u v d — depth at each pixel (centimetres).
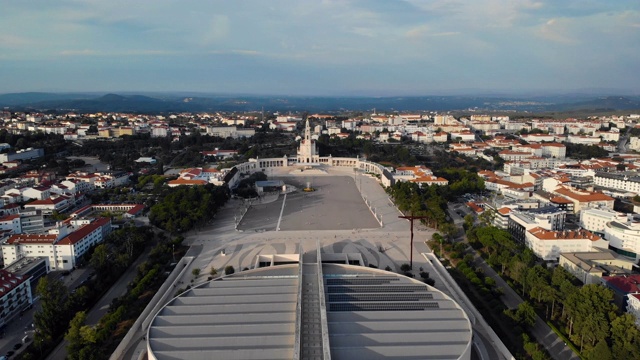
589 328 16550
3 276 19762
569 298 18100
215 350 14238
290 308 16762
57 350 17312
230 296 17575
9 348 17250
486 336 17762
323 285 18188
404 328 15512
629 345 15362
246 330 15375
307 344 14588
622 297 19112
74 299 19488
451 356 14125
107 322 17712
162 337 15062
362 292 18250
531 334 18288
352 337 14862
